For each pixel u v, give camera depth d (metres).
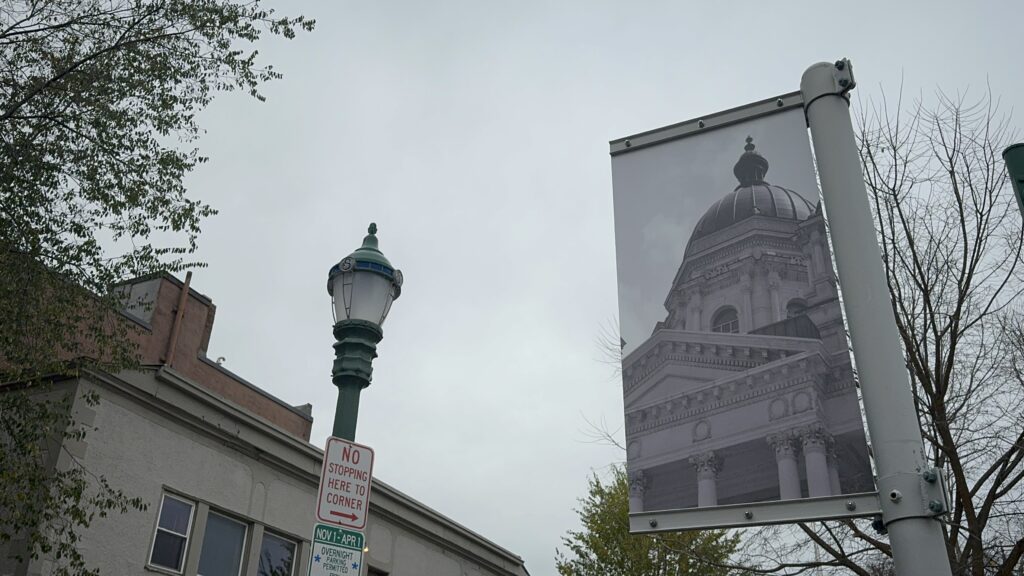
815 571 14.72
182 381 15.66
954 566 11.77
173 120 12.97
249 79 13.59
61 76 12.46
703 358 6.04
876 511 5.04
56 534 12.39
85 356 13.00
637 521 5.73
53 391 14.02
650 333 6.24
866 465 5.26
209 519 15.97
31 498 11.41
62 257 11.89
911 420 4.87
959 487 12.20
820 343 5.71
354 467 6.73
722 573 15.57
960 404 13.30
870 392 5.00
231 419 16.67
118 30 13.19
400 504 21.41
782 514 5.32
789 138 6.34
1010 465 12.72
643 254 6.50
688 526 5.56
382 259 8.00
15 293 11.49
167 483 15.15
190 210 12.54
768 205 6.22
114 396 14.64
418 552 21.92
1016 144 5.38
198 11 13.16
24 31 12.62
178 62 13.16
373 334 7.70
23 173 12.01
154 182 12.53
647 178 6.75
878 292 5.24
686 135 6.76
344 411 7.30
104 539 13.79
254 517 16.75
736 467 5.61
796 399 5.64
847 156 5.76
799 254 6.04
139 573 14.23
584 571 25.94
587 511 27.11
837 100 6.00
